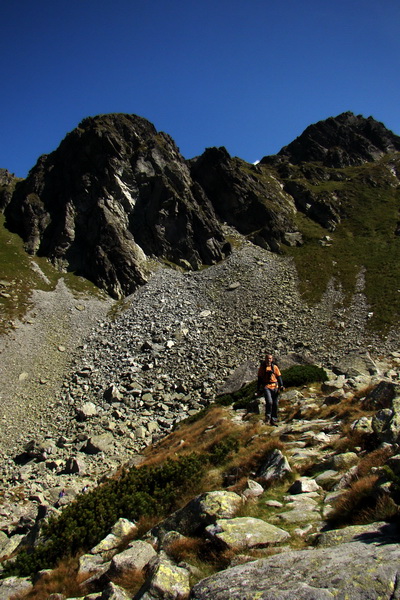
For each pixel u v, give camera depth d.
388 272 73.50
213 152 108.69
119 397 41.41
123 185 89.56
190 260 84.00
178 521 9.23
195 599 5.69
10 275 69.56
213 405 31.48
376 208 107.06
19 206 91.31
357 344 52.12
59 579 9.64
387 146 162.62
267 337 55.19
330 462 10.80
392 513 6.71
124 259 77.75
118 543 10.55
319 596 4.68
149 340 55.75
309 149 158.00
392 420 10.76
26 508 23.47
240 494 10.27
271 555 6.68
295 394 22.98
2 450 33.69
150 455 25.67
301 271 77.44
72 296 69.50
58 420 38.53
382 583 4.70
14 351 50.97
